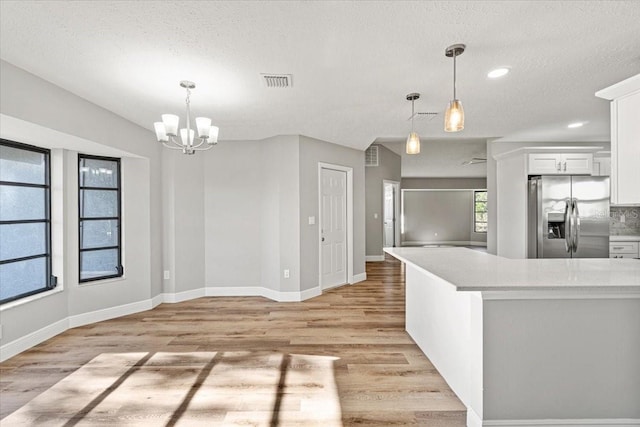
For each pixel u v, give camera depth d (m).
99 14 1.75
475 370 1.84
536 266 2.12
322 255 4.86
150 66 2.36
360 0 1.65
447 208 11.55
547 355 1.78
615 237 4.50
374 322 3.57
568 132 4.48
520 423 1.79
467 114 3.63
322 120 3.76
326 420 1.95
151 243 4.12
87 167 3.69
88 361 2.69
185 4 1.67
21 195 3.10
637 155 1.76
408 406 2.08
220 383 2.35
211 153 4.66
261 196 4.68
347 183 5.31
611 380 1.78
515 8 1.72
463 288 1.56
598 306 1.78
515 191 4.57
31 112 2.45
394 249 3.07
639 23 1.86
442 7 1.71
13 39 1.98
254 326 3.46
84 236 3.67
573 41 2.06
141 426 1.90
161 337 3.18
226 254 4.70
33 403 2.11
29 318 2.97
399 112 3.48
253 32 1.94
